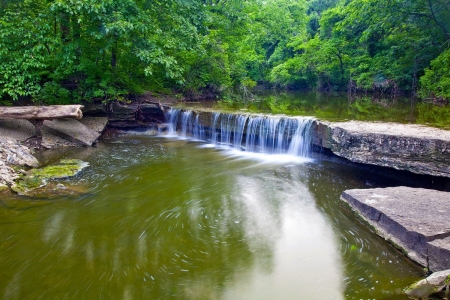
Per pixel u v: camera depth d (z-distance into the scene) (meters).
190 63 13.22
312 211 4.95
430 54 15.34
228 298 3.06
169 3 10.63
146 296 3.07
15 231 4.27
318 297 3.07
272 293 3.13
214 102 13.23
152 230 4.36
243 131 8.98
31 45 9.12
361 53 20.89
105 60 10.73
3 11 9.35
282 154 8.22
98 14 8.63
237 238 4.17
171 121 11.23
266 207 5.12
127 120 10.84
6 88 8.66
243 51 19.62
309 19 31.47
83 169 6.82
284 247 3.96
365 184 6.00
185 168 7.12
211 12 14.79
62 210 4.93
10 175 5.98
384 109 10.46
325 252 3.84
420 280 3.09
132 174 6.64
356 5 17.67
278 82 27.34
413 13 14.72
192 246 3.97
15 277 3.34
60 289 3.16
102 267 3.52
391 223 3.89
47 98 9.55
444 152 5.12
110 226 4.45
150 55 9.55
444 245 3.25
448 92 11.96
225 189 5.88
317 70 23.28
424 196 4.52
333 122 7.19
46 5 9.35
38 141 8.26
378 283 3.23
